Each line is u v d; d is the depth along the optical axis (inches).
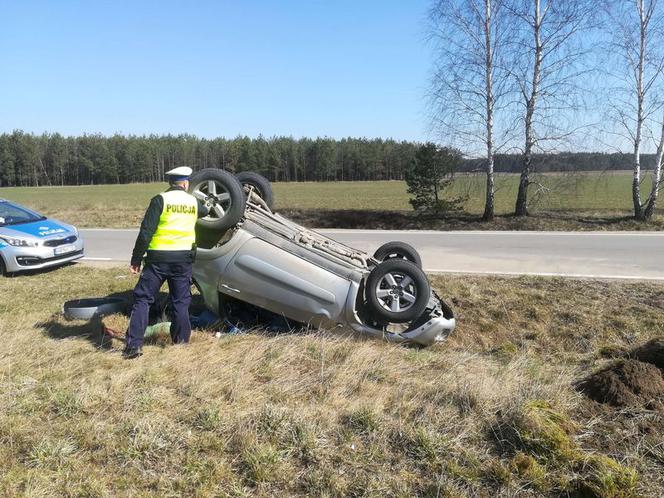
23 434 136.0
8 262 379.6
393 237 595.5
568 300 303.0
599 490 110.3
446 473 119.6
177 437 133.3
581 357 233.5
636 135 673.0
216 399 152.9
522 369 182.9
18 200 2034.9
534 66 680.4
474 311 295.0
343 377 168.4
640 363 159.3
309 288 225.1
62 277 380.5
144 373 171.6
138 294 199.6
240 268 228.1
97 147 4165.8
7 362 184.4
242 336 223.9
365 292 225.5
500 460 123.3
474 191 797.9
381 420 139.2
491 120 707.4
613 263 407.5
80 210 951.6
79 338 219.1
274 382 165.8
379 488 115.4
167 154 4421.8
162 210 199.0
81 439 133.0
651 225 649.6
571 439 129.8
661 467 120.5
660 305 290.4
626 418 140.3
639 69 660.1
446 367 186.5
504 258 440.1
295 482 118.5
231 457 126.6
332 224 770.8
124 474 121.3
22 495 113.3
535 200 746.2
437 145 770.8
